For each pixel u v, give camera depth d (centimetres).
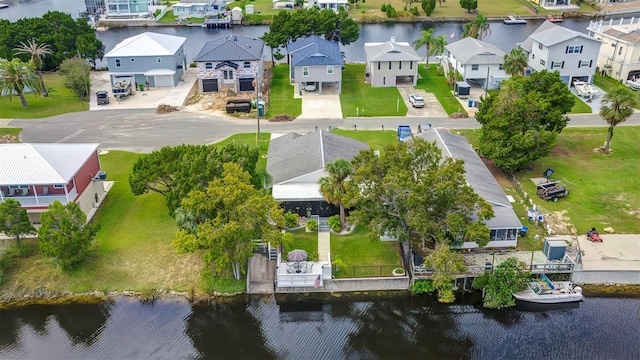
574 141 6781
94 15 15125
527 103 5788
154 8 15638
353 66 10088
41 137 7125
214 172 4738
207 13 14788
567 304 4312
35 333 4175
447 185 4100
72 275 4631
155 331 4181
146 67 8912
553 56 8356
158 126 7481
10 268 4697
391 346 4050
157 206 5528
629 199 5519
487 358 3909
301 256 4438
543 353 3919
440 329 4184
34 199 4891
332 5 15125
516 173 6066
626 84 8638
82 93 8481
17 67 7831
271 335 4156
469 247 4750
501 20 14388
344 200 4434
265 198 4397
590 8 15175
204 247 4481
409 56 8694
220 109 8069
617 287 4481
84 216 4662
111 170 6241
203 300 4444
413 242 4788
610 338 4031
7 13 16538
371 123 7475
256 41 9681
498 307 4297
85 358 3947
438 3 15938
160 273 4669
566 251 4691
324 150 5625
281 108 8056
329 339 4119
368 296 4472
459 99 8294
